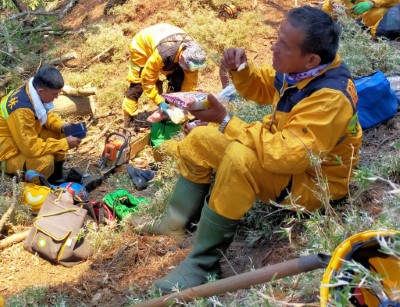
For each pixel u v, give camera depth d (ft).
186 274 11.57
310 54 10.53
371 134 15.42
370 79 15.52
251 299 9.41
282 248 12.09
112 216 15.79
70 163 20.79
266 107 16.65
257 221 12.92
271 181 11.00
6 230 16.52
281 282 10.18
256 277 9.00
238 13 27.43
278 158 10.43
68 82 24.07
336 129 10.55
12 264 15.11
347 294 7.75
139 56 20.98
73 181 19.31
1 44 27.22
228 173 10.73
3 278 14.64
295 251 11.60
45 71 17.90
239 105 17.51
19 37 27.96
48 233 14.87
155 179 17.81
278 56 10.75
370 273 7.98
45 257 15.06
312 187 11.35
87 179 19.16
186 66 19.36
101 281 13.57
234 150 10.74
